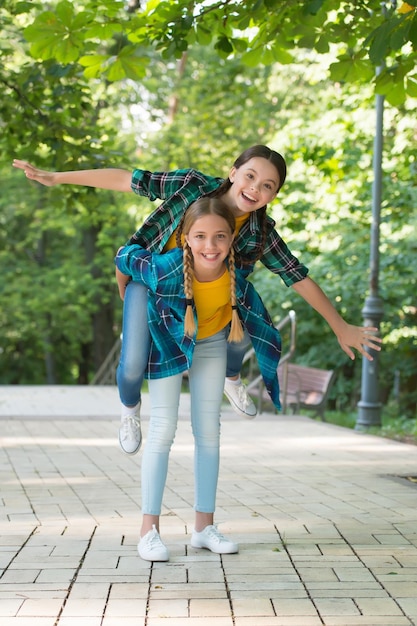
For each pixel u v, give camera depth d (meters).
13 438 10.26
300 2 6.39
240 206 4.48
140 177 4.59
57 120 10.16
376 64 5.46
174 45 6.84
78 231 28.33
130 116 23.47
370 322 12.79
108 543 4.98
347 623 3.67
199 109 22.27
